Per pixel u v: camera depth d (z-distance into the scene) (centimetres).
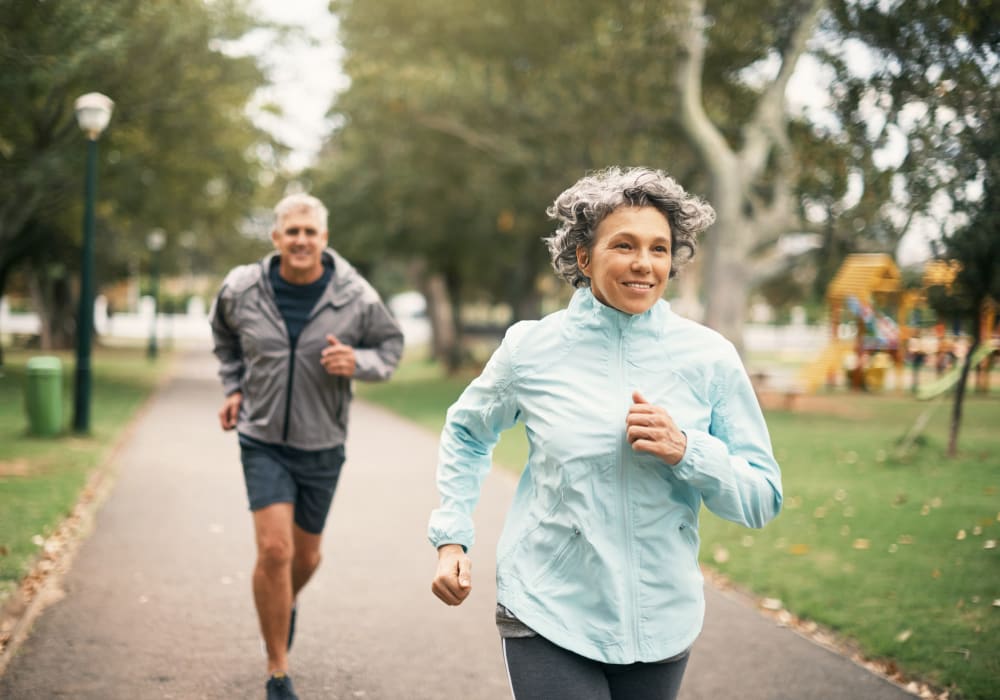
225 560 623
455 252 2673
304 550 409
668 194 221
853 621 501
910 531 713
